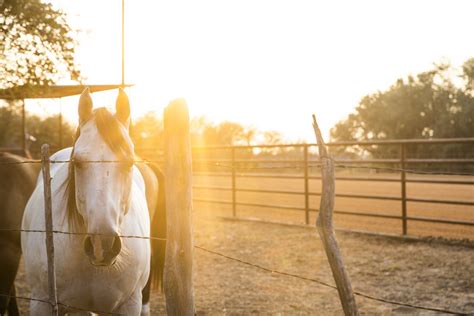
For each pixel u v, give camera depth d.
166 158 2.89
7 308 4.50
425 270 6.40
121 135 2.78
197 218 11.34
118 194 2.67
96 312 3.17
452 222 7.82
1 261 4.12
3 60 5.87
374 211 12.71
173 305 2.85
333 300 5.41
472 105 33.72
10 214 4.11
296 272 6.53
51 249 2.78
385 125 39.88
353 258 7.09
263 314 5.02
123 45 6.34
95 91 6.86
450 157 29.94
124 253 3.08
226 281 6.18
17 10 5.76
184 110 2.88
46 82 6.06
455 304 5.18
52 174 3.57
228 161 11.38
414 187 20.05
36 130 24.41
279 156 30.09
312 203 14.82
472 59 35.69
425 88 37.59
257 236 8.96
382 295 5.51
